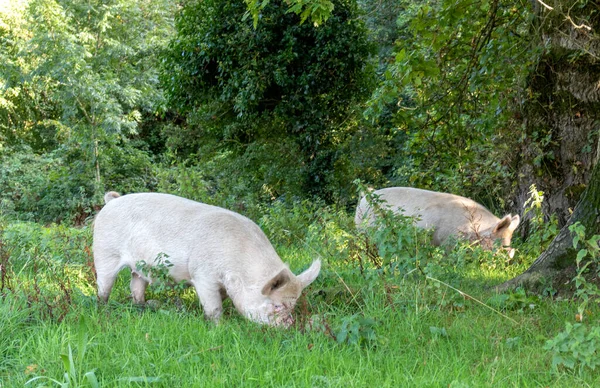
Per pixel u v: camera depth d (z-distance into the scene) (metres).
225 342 5.25
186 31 17.58
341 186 16.91
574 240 5.56
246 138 18.11
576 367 4.81
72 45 22.06
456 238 9.49
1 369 4.73
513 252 9.58
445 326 5.95
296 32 16.33
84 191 21.27
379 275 6.96
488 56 10.08
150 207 6.63
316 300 6.55
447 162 12.52
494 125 11.23
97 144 22.09
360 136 16.78
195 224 6.32
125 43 27.08
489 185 13.53
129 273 8.26
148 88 26.31
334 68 16.58
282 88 17.17
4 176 21.59
